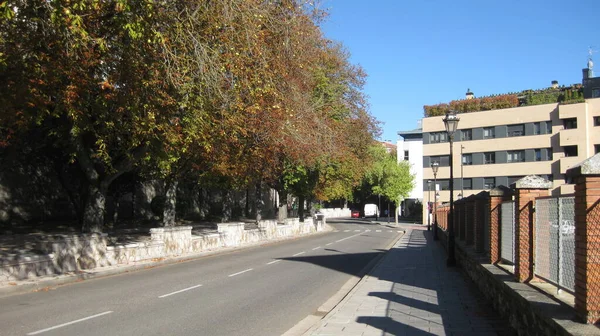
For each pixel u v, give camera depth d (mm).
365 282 14211
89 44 13539
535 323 6109
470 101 65875
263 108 19453
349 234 44969
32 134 23859
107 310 9930
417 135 86312
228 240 26719
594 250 5043
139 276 15539
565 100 59906
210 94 14844
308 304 11070
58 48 13180
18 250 17250
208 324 8781
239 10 14508
